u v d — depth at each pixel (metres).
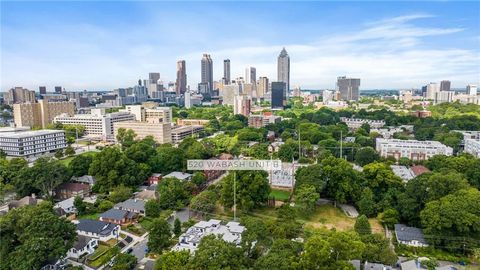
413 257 93.69
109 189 148.12
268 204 135.75
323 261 71.69
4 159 181.38
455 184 114.00
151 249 96.06
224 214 129.12
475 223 95.88
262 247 92.00
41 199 136.75
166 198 133.38
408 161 192.38
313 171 137.50
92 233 107.88
